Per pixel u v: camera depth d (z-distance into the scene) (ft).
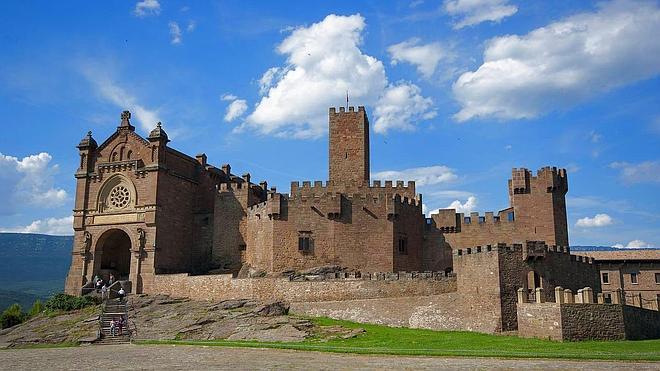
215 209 286.46
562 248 192.34
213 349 155.22
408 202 263.49
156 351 155.43
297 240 248.93
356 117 298.15
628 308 168.04
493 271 178.19
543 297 167.32
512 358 122.52
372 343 159.53
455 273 195.00
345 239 249.14
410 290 201.26
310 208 251.80
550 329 158.61
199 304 229.25
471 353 128.77
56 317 229.66
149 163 274.77
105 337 196.13
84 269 273.13
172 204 278.87
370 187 277.44
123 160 281.33
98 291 256.52
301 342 167.53
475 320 180.96
